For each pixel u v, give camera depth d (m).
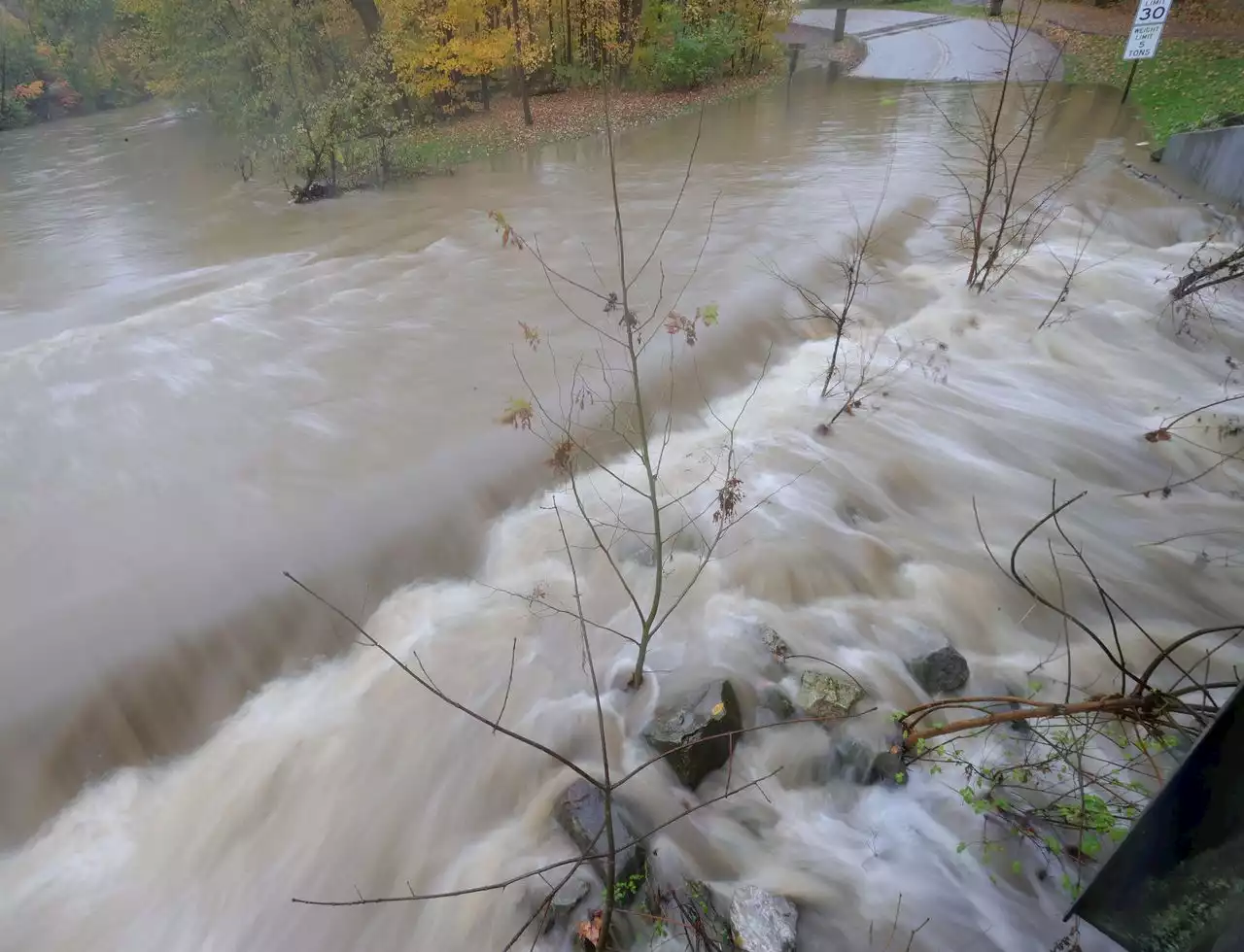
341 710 4.77
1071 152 14.34
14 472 6.57
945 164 14.16
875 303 9.27
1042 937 3.59
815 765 4.36
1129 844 2.51
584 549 5.81
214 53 17.80
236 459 6.66
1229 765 2.20
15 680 4.57
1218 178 11.93
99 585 5.29
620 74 21.95
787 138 17.14
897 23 31.31
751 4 24.73
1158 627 5.19
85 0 23.78
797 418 7.26
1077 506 6.32
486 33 17.64
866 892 3.82
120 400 7.59
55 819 4.25
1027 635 5.22
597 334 8.57
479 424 7.02
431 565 5.75
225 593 5.20
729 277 9.80
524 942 3.68
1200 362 8.17
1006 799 4.02
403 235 12.15
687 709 4.45
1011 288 9.53
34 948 3.75
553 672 4.96
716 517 5.43
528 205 13.38
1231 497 6.36
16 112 23.30
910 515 6.27
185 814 4.27
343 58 17.77
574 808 4.07
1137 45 15.66
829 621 5.28
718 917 3.71
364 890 3.97
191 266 11.24
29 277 11.02
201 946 3.78
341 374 7.99
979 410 7.45
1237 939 2.21
